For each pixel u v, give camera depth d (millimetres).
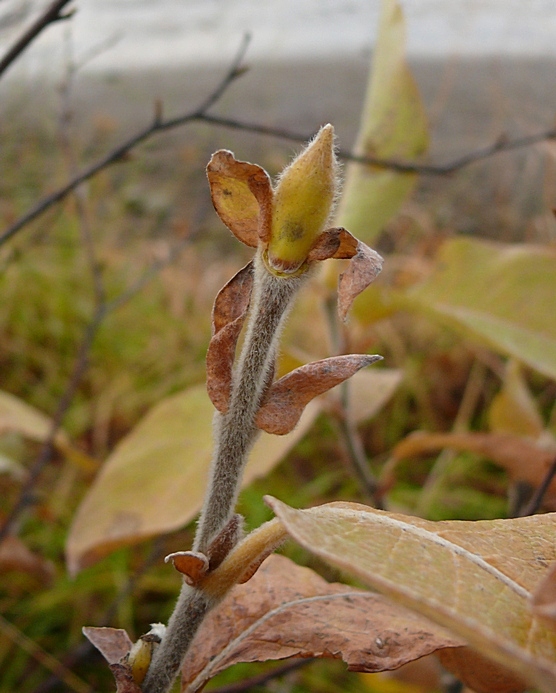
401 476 448
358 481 228
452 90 858
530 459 197
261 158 756
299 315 554
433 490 410
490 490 430
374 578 67
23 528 375
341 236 83
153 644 102
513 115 677
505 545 91
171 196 733
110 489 196
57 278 568
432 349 543
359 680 314
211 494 95
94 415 484
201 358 545
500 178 684
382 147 222
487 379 499
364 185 221
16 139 623
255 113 915
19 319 535
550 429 411
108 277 588
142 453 201
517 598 82
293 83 1057
